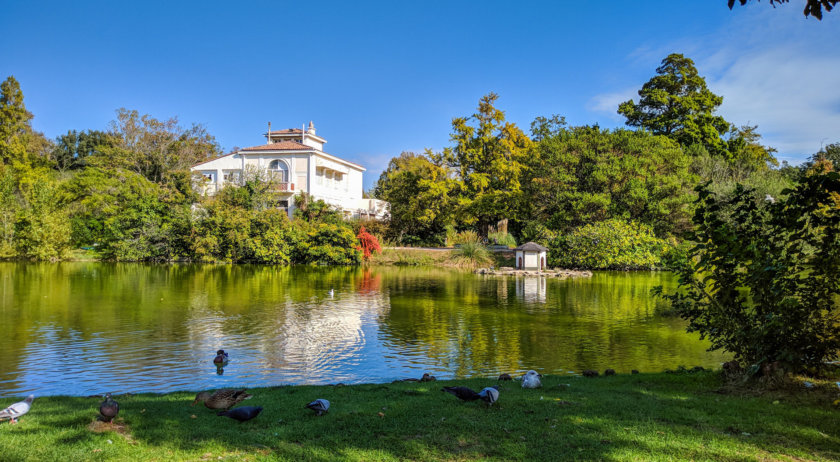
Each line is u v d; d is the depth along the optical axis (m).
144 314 18.02
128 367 11.50
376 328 16.11
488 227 52.22
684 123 55.91
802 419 6.47
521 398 7.59
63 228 42.31
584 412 6.84
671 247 37.94
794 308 7.87
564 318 18.08
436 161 50.91
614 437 5.86
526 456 5.33
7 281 27.58
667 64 59.91
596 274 35.34
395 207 52.72
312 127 66.31
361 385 9.04
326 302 21.42
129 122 62.38
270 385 10.29
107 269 35.53
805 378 8.20
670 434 5.96
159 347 13.35
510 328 16.27
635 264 37.31
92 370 11.24
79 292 23.48
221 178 56.75
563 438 5.83
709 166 48.28
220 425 6.34
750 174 46.34
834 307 8.09
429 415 6.74
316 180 56.66
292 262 44.19
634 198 39.78
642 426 6.24
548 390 8.24
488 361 12.27
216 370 11.36
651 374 9.77
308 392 8.33
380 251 45.44
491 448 5.54
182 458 5.23
